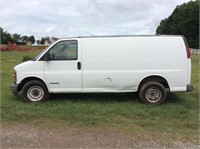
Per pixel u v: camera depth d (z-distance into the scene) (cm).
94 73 739
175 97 836
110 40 740
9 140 488
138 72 738
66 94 852
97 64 738
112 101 773
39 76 748
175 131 539
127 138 500
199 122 594
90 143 475
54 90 752
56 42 743
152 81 746
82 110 671
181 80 737
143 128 555
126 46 738
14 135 513
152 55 735
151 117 630
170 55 735
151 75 738
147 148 454
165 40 737
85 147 457
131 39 739
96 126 567
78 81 744
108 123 585
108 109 679
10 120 608
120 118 618
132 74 738
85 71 740
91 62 738
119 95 844
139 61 736
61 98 805
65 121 599
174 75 736
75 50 740
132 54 736
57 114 642
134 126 567
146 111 670
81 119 609
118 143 475
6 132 531
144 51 736
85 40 741
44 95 757
